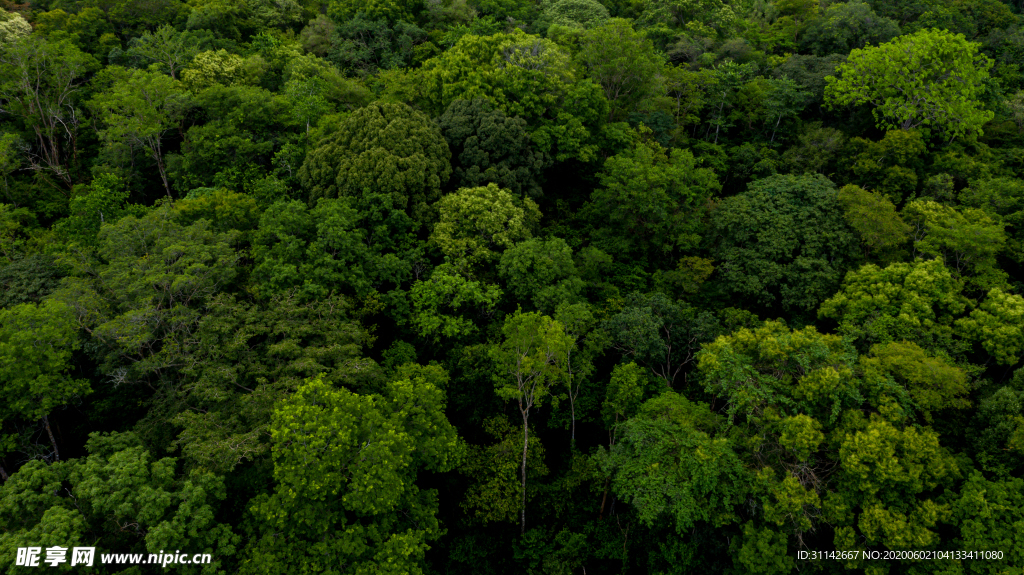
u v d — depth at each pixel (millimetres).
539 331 22812
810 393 20094
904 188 34875
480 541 24859
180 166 35281
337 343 22234
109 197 31422
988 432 20500
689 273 31328
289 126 36750
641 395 24297
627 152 35906
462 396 26609
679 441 20844
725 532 21000
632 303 28625
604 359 29234
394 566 17703
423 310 26250
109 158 35594
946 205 31469
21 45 35156
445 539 24812
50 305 20547
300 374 21547
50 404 19406
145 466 17266
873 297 25953
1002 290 26438
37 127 35781
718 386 22406
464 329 25938
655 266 34719
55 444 21297
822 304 27547
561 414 27078
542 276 27188
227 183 33062
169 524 15383
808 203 32219
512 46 35969
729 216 31875
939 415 22938
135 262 24328
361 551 17609
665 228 33438
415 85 37031
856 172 36000
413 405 21594
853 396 19766
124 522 16516
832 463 20062
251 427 19469
